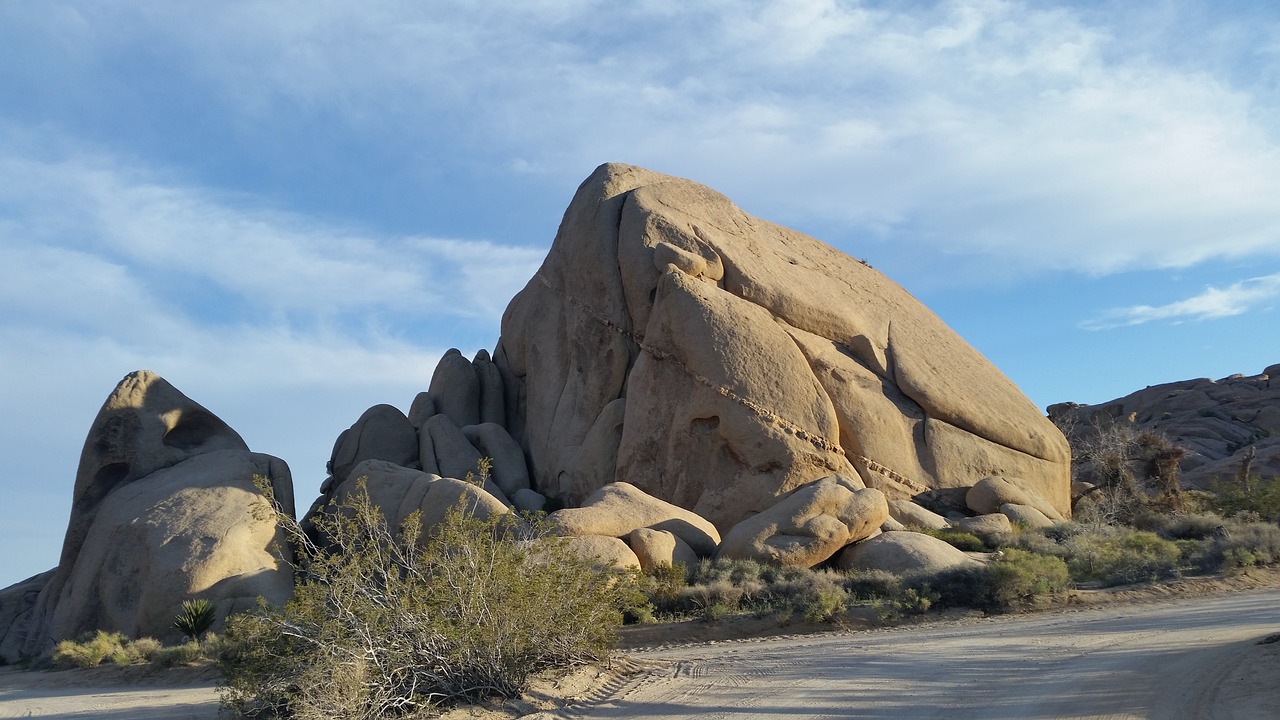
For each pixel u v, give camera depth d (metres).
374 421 39.62
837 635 20.14
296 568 15.47
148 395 33.72
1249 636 15.74
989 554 28.09
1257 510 37.38
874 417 35.78
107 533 29.67
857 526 28.25
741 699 13.20
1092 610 21.22
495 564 14.73
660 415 35.09
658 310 36.09
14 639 30.52
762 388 34.16
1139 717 10.58
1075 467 51.72
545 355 41.53
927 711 11.61
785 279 39.41
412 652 13.97
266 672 13.32
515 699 14.08
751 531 28.23
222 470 31.73
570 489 37.69
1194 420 69.75
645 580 23.52
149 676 22.23
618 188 42.41
